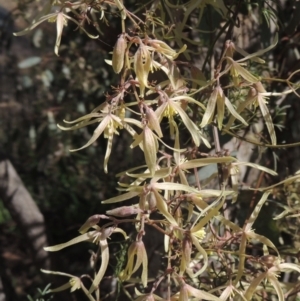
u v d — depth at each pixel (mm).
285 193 258
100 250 198
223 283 215
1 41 488
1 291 440
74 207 531
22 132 570
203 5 218
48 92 524
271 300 225
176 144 187
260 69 279
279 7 287
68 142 490
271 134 198
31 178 562
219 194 182
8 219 646
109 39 299
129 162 325
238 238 194
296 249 243
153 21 201
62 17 194
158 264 276
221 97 192
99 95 457
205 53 272
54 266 415
